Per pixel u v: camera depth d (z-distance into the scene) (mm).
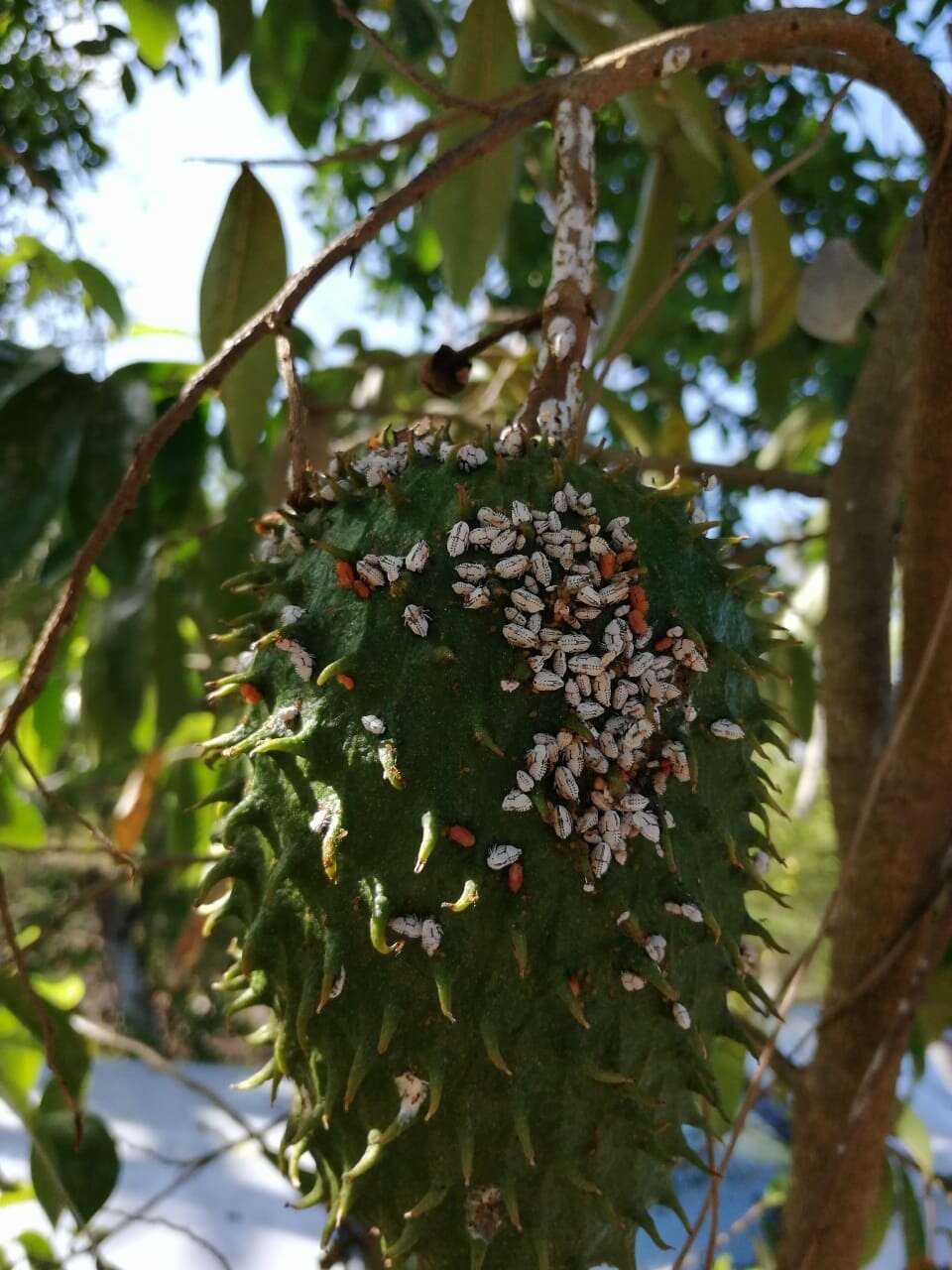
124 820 501
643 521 210
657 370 671
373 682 193
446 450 210
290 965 195
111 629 449
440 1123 188
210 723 516
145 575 420
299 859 193
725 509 649
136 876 231
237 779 218
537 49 461
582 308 227
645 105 385
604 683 192
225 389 303
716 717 208
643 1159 204
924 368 243
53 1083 312
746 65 454
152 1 372
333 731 193
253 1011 1373
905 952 287
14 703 209
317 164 228
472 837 184
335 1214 198
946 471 249
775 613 475
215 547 399
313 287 200
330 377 508
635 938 190
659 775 197
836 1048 291
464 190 362
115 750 457
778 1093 440
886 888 284
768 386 526
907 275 325
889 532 328
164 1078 599
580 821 189
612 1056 192
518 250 709
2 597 476
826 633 328
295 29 407
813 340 522
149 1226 460
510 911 186
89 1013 1576
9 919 237
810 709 445
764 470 373
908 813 279
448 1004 181
